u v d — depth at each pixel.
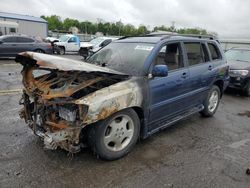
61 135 3.13
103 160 3.56
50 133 3.22
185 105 4.79
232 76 8.40
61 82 3.52
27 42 15.66
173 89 4.28
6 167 3.29
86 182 3.07
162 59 4.18
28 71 3.86
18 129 4.48
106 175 3.23
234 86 8.41
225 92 9.07
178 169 3.46
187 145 4.23
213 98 5.79
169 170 3.43
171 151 3.98
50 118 3.41
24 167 3.31
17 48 15.16
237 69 8.38
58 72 3.76
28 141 4.03
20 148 3.79
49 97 3.23
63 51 21.81
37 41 16.27
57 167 3.35
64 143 3.18
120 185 3.05
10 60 15.15
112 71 3.54
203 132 4.88
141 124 3.91
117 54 4.40
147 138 4.41
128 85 3.53
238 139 4.64
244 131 5.08
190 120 5.55
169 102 4.25
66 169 3.31
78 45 22.69
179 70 4.45
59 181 3.06
